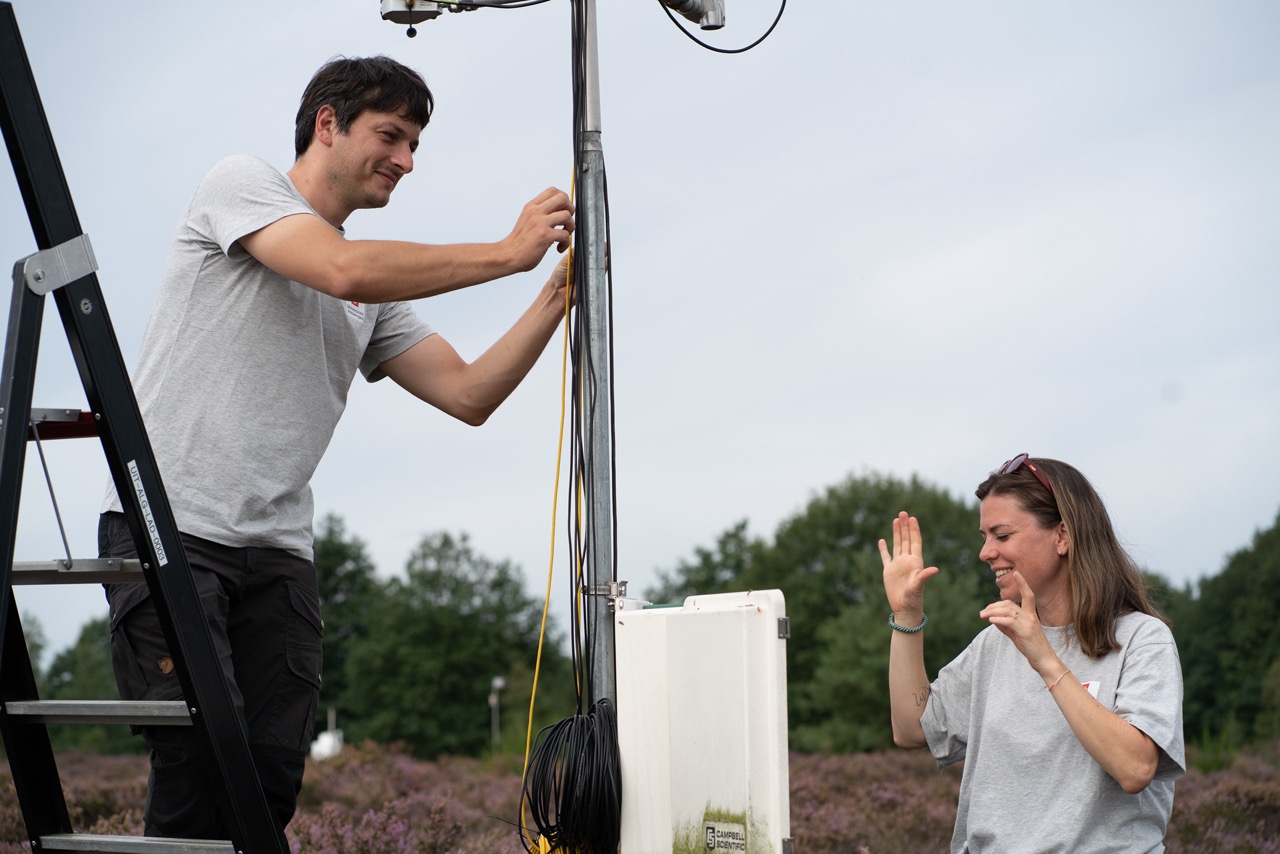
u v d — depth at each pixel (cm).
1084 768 279
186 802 292
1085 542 289
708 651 269
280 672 309
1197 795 1002
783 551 6175
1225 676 5100
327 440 324
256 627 307
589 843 280
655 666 278
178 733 287
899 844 780
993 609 272
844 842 789
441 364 359
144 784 938
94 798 813
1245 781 1097
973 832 291
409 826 721
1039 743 285
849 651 4631
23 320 241
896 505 6006
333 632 7831
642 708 279
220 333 300
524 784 290
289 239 288
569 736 287
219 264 301
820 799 1017
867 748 4362
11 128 242
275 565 307
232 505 296
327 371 320
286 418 308
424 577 7688
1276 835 825
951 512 5784
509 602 7688
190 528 289
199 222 302
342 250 284
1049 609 296
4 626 236
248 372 301
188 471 292
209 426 296
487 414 357
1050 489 294
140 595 286
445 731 7300
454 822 664
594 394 301
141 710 262
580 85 311
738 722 262
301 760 316
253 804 260
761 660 262
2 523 236
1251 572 5222
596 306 304
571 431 305
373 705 7481
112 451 251
